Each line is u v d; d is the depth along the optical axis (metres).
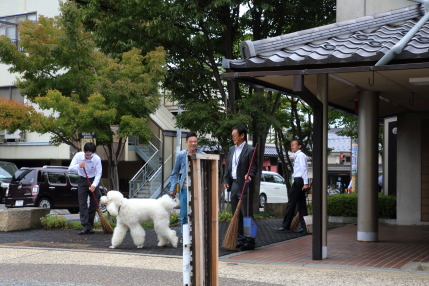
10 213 12.91
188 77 17.48
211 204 5.12
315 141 9.11
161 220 10.10
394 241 11.64
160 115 31.31
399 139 15.09
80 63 14.61
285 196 30.05
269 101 16.94
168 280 7.29
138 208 10.03
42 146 29.36
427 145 14.85
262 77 8.80
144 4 15.26
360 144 11.45
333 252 10.00
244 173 9.93
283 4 16.27
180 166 10.12
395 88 10.88
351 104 13.02
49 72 14.95
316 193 9.10
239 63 8.28
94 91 14.09
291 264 8.60
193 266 4.88
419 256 9.55
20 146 30.00
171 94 18.19
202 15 15.04
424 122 14.88
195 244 4.88
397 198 15.15
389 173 16.86
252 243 10.14
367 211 11.54
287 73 8.01
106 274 7.69
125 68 14.38
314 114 9.07
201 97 17.92
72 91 14.88
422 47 7.55
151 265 8.42
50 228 13.51
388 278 7.46
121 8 15.81
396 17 10.00
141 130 14.05
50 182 21.31
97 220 14.12
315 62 7.84
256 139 17.94
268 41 8.73
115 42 16.22
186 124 16.17
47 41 14.48
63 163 30.75
